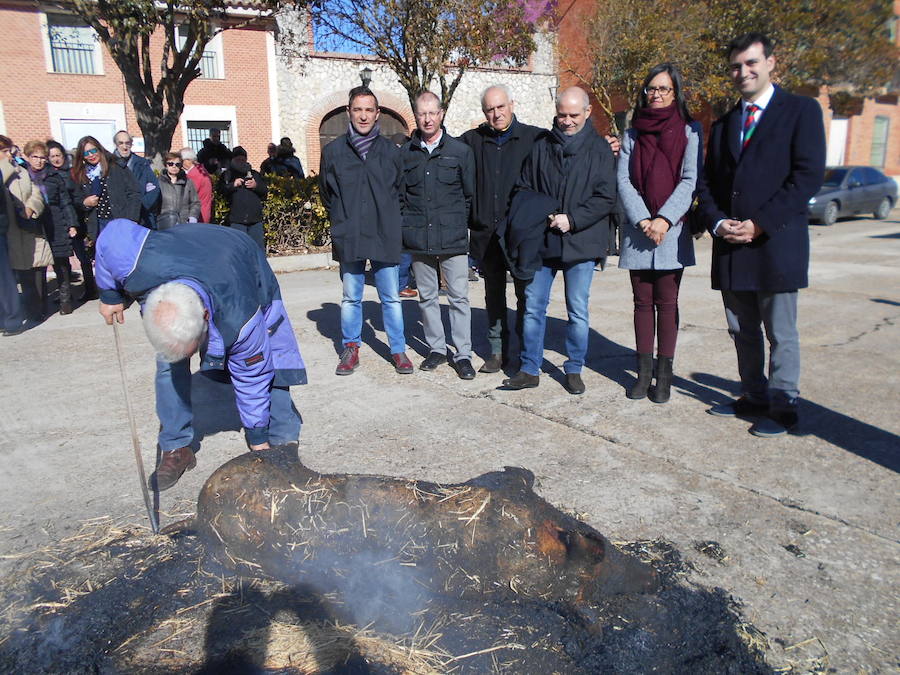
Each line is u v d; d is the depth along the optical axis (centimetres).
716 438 390
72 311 754
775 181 365
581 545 246
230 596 254
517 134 487
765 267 371
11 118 1727
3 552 288
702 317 686
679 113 416
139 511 320
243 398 307
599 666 217
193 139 1911
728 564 271
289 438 342
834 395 453
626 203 424
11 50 1700
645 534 292
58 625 241
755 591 254
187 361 340
